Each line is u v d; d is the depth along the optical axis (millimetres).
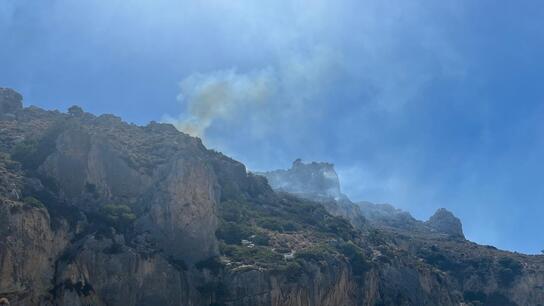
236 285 116500
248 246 129875
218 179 149000
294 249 132125
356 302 132250
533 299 192875
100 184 122438
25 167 119750
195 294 115938
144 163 129000
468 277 194500
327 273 125438
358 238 159375
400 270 151375
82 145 122812
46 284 101938
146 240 115750
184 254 119625
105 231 111375
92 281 105188
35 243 101562
